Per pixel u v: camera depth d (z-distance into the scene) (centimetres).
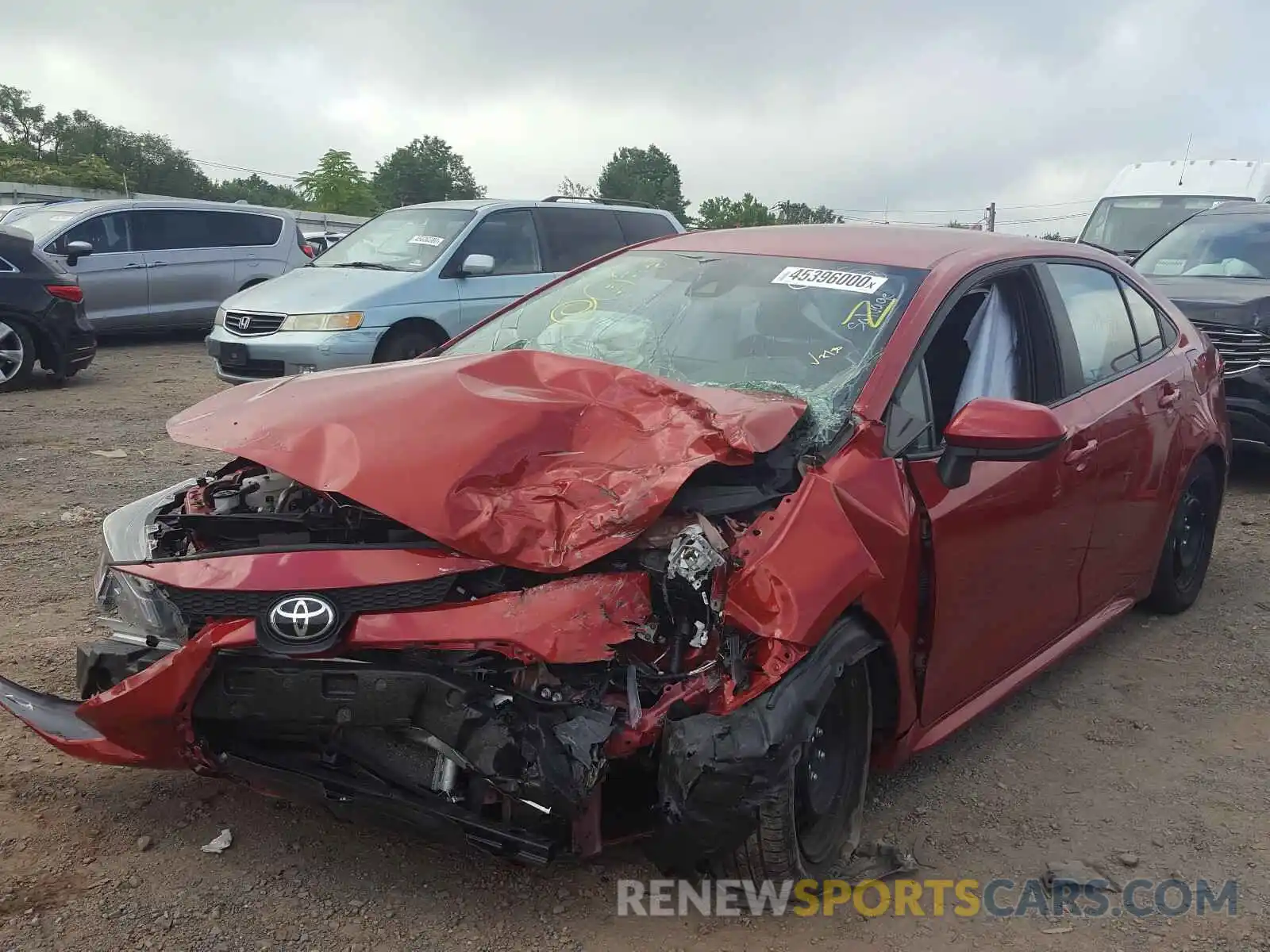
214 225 1452
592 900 291
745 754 249
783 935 281
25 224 1359
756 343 347
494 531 258
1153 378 449
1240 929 291
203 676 260
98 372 1203
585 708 254
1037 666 393
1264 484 792
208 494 318
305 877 296
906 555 295
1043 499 355
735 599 261
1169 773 375
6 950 261
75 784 339
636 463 277
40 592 496
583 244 1073
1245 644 489
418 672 252
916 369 325
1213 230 907
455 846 267
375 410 286
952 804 351
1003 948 281
